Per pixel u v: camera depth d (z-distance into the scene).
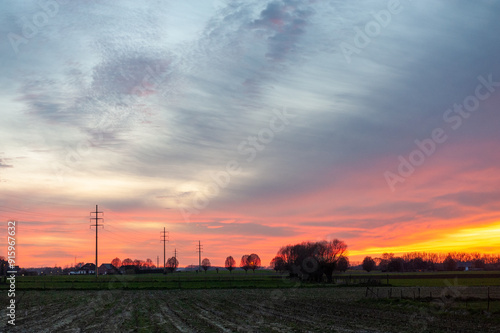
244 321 39.56
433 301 56.97
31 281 116.06
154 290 89.00
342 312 47.19
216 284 105.81
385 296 67.25
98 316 43.97
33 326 36.78
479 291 75.81
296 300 63.88
